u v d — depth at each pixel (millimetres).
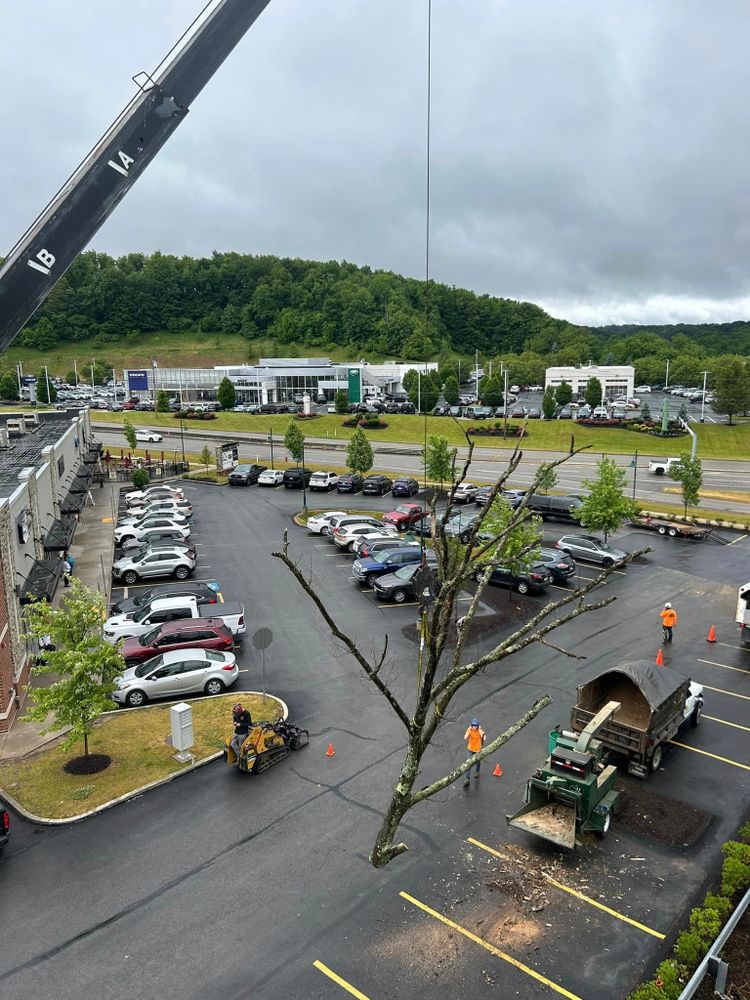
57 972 10672
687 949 10695
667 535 41281
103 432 85375
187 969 10711
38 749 17703
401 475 62250
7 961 10898
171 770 16359
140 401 121250
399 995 10250
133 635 23625
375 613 27188
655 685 16547
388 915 11797
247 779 16078
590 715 16516
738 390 84375
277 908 11969
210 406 108000
